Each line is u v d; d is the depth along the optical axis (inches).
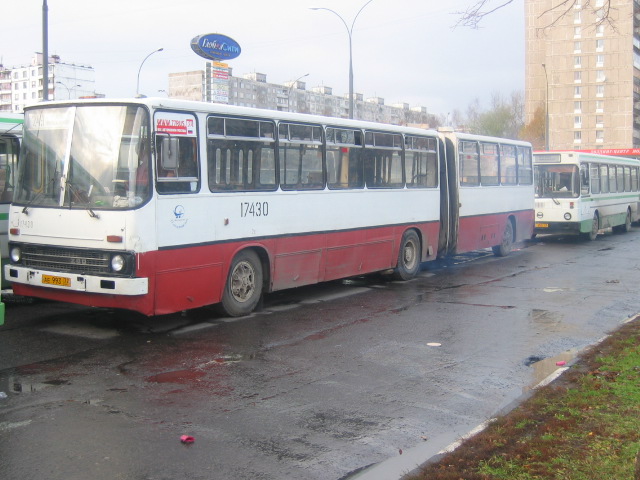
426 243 583.2
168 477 184.4
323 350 327.3
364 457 200.4
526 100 3885.3
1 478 181.5
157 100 338.6
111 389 261.3
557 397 247.1
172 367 293.6
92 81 4069.9
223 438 213.3
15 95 5605.3
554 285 539.5
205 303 372.8
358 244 495.5
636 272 617.6
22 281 359.6
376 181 514.3
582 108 3531.0
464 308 439.5
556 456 191.6
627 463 185.3
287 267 430.9
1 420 225.8
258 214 404.2
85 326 370.9
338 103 4869.6
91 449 202.5
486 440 206.1
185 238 354.0
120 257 327.9
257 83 4298.7
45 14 778.8
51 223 348.2
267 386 269.0
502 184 729.6
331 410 241.8
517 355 322.3
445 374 289.6
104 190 335.6
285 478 185.3
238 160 389.7
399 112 5049.2
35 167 361.1
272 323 387.5
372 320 399.5
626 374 272.8
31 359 303.3
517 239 773.9
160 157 339.9
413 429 224.1
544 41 3806.6
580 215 893.2
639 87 3634.4
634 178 1184.8
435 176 593.3
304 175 441.7
